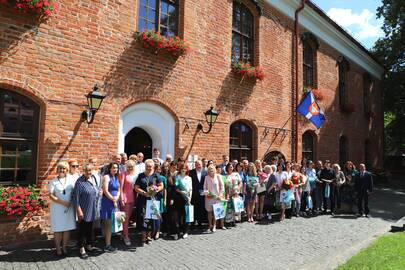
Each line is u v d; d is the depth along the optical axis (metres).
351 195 10.57
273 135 11.75
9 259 5.14
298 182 9.66
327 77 15.50
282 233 7.49
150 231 6.45
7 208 5.45
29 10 5.89
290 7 12.86
